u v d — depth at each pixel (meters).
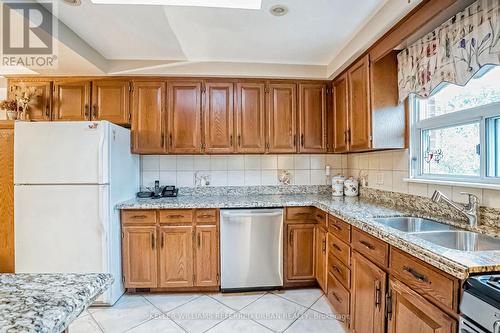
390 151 2.50
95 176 2.39
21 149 2.37
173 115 2.96
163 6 1.90
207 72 2.91
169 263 2.70
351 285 1.95
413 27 1.76
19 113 2.84
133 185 3.04
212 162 3.33
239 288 2.74
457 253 1.13
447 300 1.07
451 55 1.60
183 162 3.30
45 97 2.88
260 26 2.19
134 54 2.73
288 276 2.79
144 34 2.31
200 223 2.71
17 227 2.38
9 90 2.88
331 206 2.35
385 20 1.90
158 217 2.69
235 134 3.01
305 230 2.80
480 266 0.99
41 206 2.38
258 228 2.72
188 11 1.96
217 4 1.89
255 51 2.67
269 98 3.05
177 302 2.54
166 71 2.89
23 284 0.85
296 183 3.41
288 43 2.49
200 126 2.98
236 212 2.70
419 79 1.91
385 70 2.23
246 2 1.88
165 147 2.95
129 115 2.92
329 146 3.12
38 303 0.73
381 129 2.24
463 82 1.52
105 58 2.81
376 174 2.75
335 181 3.20
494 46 1.33
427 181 1.99
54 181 2.38
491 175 1.61
